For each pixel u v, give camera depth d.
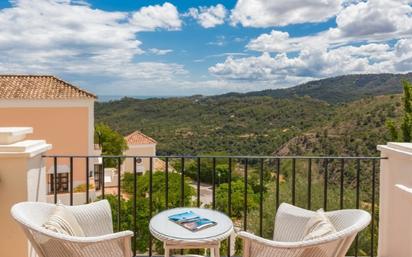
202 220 2.38
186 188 8.43
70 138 14.07
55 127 13.87
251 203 6.48
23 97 13.34
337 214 2.25
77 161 13.92
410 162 2.71
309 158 3.19
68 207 2.41
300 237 2.35
